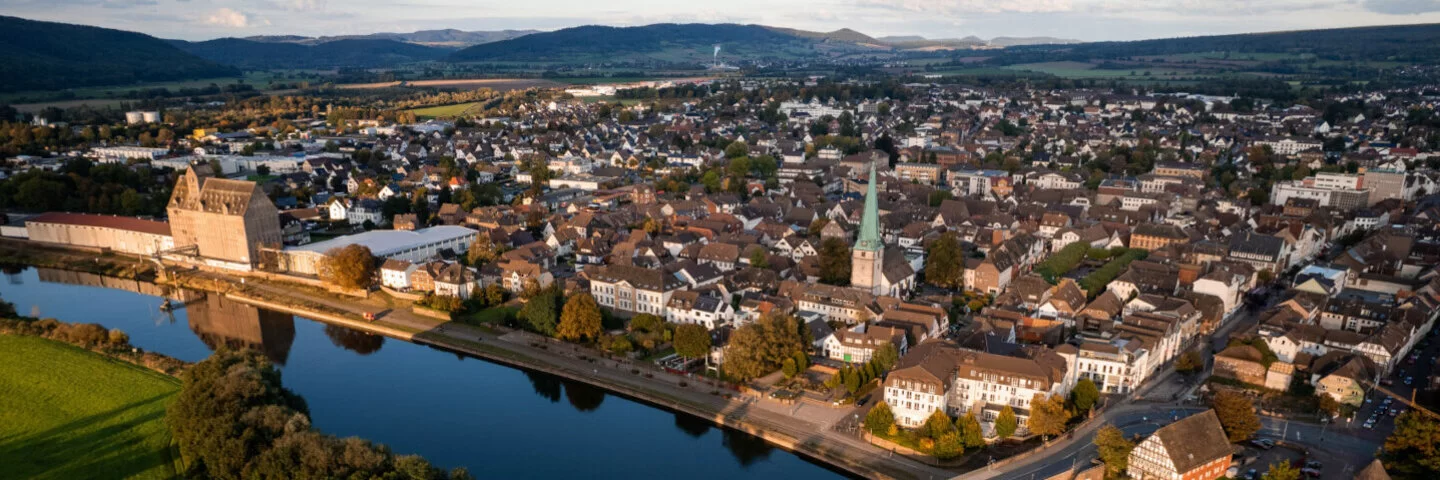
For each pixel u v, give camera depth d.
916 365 190.25
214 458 170.00
